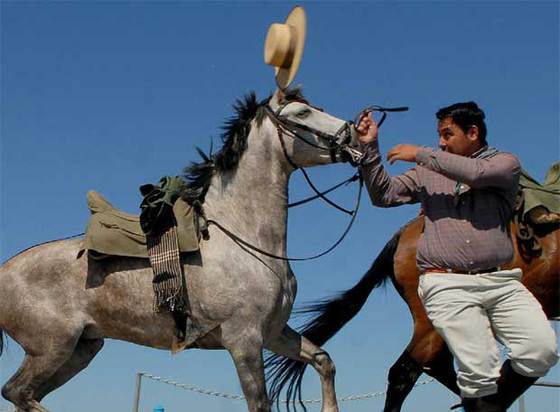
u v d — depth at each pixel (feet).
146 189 19.49
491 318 14.02
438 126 14.92
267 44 19.27
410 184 15.14
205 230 18.80
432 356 22.75
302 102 19.12
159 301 18.34
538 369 13.58
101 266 19.40
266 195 19.02
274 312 18.49
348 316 24.34
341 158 18.51
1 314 20.16
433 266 14.25
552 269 22.07
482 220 13.98
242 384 17.97
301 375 21.42
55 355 19.54
